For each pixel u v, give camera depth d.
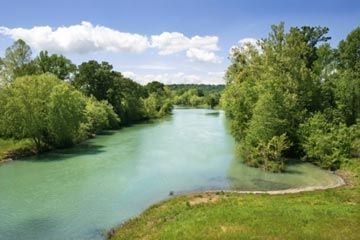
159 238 20.14
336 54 72.25
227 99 72.81
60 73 102.88
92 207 28.05
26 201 29.67
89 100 81.12
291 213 22.92
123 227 23.39
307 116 45.88
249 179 35.50
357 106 49.78
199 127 85.62
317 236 19.38
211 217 22.78
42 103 51.62
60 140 54.78
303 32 61.09
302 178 35.53
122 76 106.62
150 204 28.56
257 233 19.98
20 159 46.75
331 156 38.94
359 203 25.22
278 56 49.88
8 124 49.41
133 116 104.75
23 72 80.56
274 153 39.75
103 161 45.00
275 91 44.97
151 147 55.41
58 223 24.91
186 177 36.75
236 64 73.44
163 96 177.38
